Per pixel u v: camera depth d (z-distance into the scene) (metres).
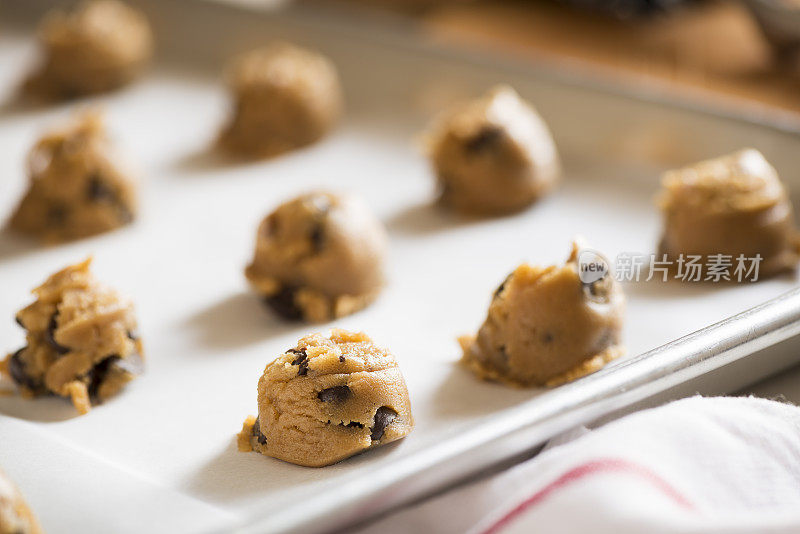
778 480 0.45
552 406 0.46
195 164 0.64
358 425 0.47
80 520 0.45
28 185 0.60
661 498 0.43
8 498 0.43
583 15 0.70
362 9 0.71
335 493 0.44
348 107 0.68
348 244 0.55
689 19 0.69
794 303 0.49
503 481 0.45
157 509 0.45
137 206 0.60
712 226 0.54
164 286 0.57
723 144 0.60
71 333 0.50
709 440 0.45
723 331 0.48
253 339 0.54
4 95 0.70
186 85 0.70
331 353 0.47
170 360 0.52
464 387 0.50
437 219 0.60
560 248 0.58
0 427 0.49
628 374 0.47
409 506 0.45
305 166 0.64
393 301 0.55
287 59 0.66
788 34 0.63
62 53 0.69
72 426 0.49
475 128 0.59
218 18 0.71
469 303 0.55
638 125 0.62
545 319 0.49
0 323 0.54
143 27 0.71
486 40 0.68
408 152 0.65
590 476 0.43
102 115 0.62
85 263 0.51
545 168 0.60
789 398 0.49
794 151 0.58
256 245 0.55
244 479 0.47
